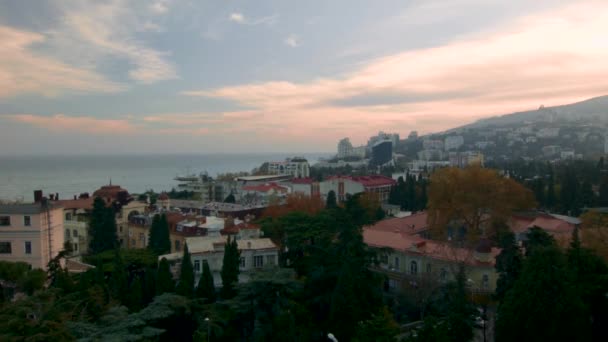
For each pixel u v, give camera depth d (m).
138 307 48.94
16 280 49.25
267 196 144.12
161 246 76.44
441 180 91.75
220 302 45.47
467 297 50.22
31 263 60.09
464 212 89.31
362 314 41.97
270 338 41.31
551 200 129.12
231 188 181.25
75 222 89.69
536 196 131.00
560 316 35.88
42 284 48.69
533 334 36.41
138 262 64.00
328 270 46.56
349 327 40.97
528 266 38.53
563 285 36.56
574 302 36.25
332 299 42.84
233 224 80.94
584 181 133.62
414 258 68.00
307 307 45.94
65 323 33.59
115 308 39.53
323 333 43.62
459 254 66.38
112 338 33.78
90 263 67.62
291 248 65.19
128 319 37.66
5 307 34.00
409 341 35.19
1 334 30.59
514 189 90.19
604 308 40.69
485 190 88.62
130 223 94.31
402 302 57.44
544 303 36.22
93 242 85.31
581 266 43.59
